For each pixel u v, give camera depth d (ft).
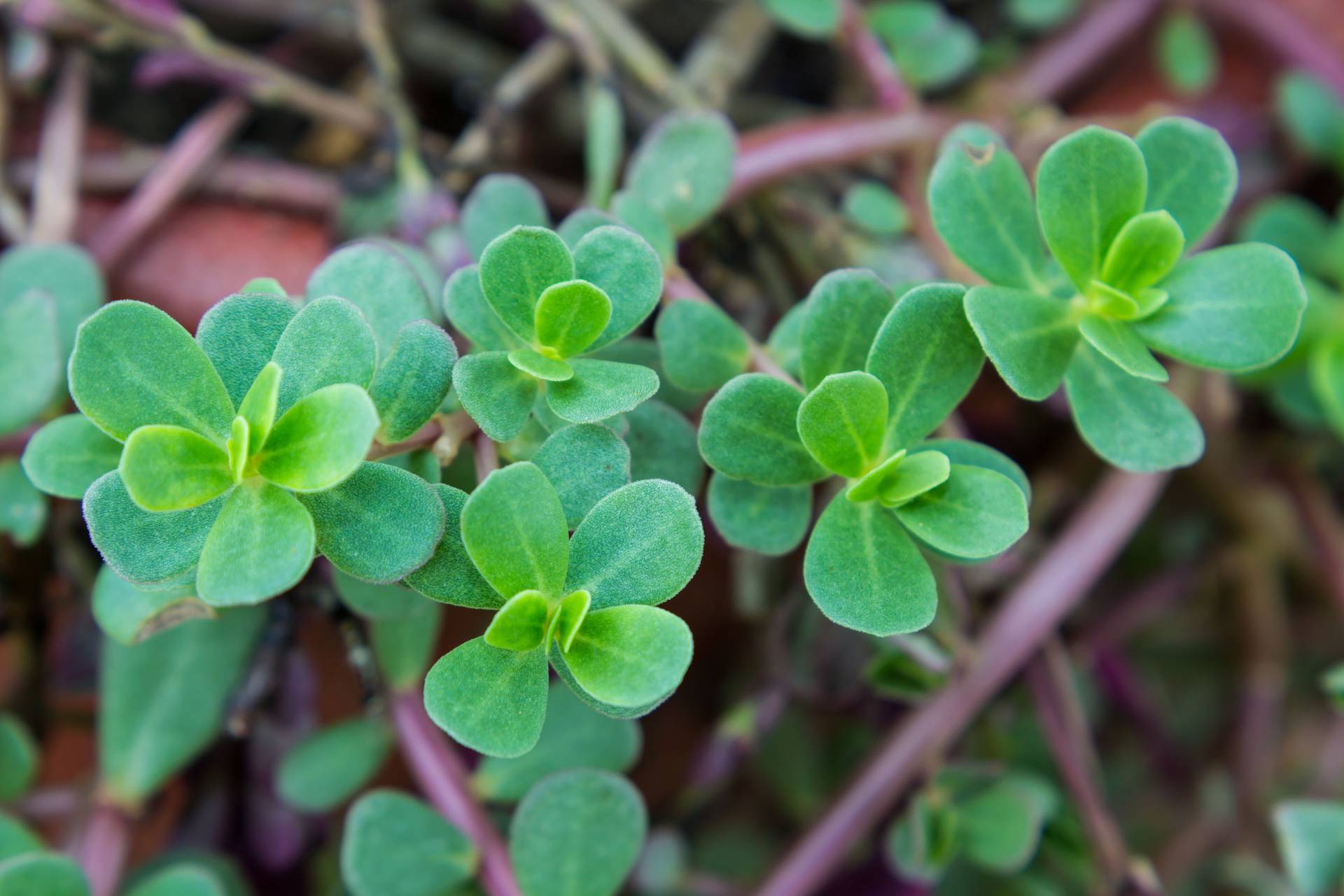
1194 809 1.35
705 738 1.31
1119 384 1.00
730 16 1.38
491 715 0.91
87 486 0.98
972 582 1.20
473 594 0.93
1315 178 1.38
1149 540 1.41
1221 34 1.41
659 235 1.05
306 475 0.89
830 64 1.47
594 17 1.30
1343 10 1.40
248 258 1.21
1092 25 1.40
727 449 0.97
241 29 1.36
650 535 0.92
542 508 0.91
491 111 1.27
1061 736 1.19
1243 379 1.28
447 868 1.07
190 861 1.16
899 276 1.22
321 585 1.09
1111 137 0.99
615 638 0.92
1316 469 1.41
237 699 1.11
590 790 1.03
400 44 1.38
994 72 1.43
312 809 1.11
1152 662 1.48
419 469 0.97
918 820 1.13
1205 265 1.00
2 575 1.17
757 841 1.32
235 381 0.93
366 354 0.91
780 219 1.26
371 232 1.22
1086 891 1.25
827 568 0.95
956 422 1.19
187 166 1.21
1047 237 0.99
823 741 1.30
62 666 1.17
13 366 1.05
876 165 1.29
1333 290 1.28
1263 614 1.40
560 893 1.03
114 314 0.91
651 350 1.05
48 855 1.02
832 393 0.94
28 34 1.22
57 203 1.20
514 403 0.95
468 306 0.98
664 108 1.31
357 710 1.19
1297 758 1.49
